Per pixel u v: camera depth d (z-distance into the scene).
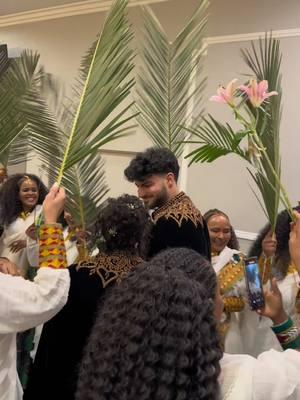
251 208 3.73
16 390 1.36
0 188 2.97
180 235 1.61
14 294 1.18
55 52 5.07
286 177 3.57
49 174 2.18
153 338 0.66
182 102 2.41
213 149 1.74
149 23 2.41
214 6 3.86
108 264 1.29
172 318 0.67
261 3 3.65
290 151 3.55
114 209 1.33
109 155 4.69
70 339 1.26
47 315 1.19
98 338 0.71
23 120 2.11
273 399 0.75
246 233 3.74
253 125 1.64
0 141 2.08
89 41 4.80
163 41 2.38
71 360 1.24
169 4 4.18
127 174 1.76
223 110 3.74
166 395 0.63
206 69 3.86
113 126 1.63
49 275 1.21
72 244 2.26
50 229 1.27
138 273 0.77
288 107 3.55
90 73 1.63
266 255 1.96
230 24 3.79
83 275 1.29
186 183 4.04
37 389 1.29
